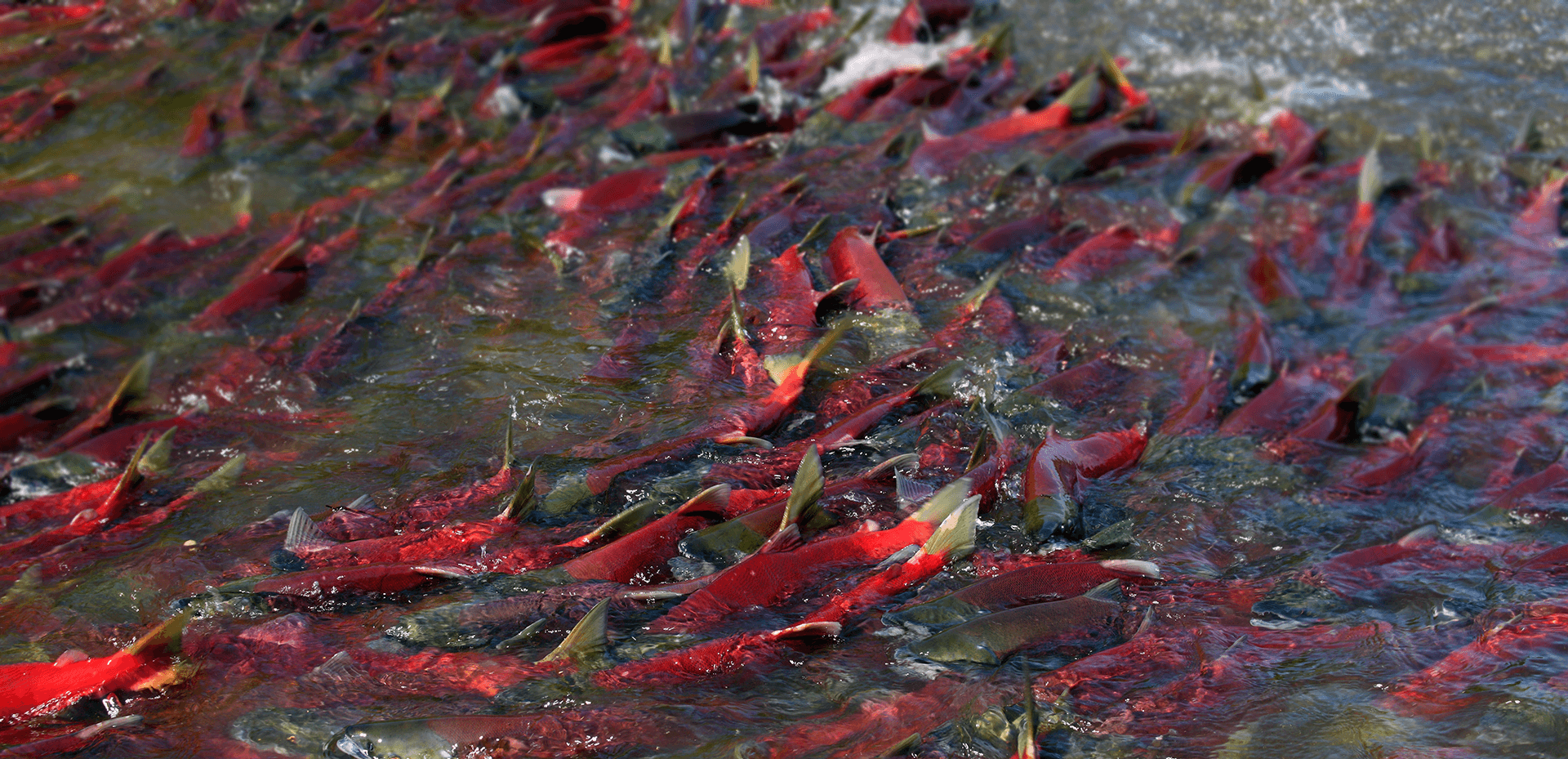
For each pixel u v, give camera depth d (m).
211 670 4.45
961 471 5.51
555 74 10.93
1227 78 9.97
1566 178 8.09
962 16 11.24
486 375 6.61
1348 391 5.90
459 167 9.16
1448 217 8.07
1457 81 9.58
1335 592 4.76
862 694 4.18
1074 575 4.75
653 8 12.14
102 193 9.05
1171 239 7.91
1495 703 3.96
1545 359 6.59
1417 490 5.60
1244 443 5.91
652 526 5.02
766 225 7.75
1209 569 5.00
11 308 7.54
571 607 4.67
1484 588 4.76
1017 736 3.92
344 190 9.02
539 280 7.52
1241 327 7.00
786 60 11.02
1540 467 5.75
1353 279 7.52
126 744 4.11
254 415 6.46
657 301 7.18
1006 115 9.74
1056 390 6.23
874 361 6.41
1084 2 11.38
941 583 4.81
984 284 7.09
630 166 9.05
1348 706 4.04
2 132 9.88
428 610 4.64
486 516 5.39
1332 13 10.70
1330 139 9.08
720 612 4.60
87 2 12.49
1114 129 9.02
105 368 7.04
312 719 4.16
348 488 5.75
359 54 11.20
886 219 8.03
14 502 5.79
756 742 3.96
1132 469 5.73
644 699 4.18
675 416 6.05
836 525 5.17
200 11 12.20
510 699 4.20
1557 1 10.52
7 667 4.35
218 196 9.00
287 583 4.82
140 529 5.49
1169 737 3.93
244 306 7.40
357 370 6.77
